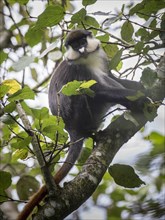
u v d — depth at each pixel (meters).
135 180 6.48
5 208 10.05
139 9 7.51
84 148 7.93
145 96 7.36
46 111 6.30
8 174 6.30
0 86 6.12
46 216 6.00
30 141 6.19
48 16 7.29
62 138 6.51
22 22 10.87
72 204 6.14
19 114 6.86
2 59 9.14
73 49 9.99
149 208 5.82
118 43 7.84
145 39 7.76
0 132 8.54
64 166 7.32
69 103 9.51
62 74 9.99
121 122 7.26
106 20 7.83
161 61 7.57
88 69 9.88
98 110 9.49
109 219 11.34
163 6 7.45
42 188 6.66
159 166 5.75
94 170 6.52
